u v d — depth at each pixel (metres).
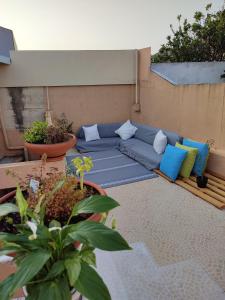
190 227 2.38
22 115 5.27
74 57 5.28
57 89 5.37
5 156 5.11
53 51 5.13
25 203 0.86
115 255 1.97
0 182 1.49
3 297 0.65
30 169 1.51
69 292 0.70
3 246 0.77
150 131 4.84
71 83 5.39
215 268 1.83
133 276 1.75
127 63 5.57
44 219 0.99
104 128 5.73
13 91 5.12
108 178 3.66
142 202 2.91
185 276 1.75
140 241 2.17
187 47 6.07
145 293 1.61
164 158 3.67
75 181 1.19
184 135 4.21
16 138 5.31
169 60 6.41
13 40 5.51
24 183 1.21
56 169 1.34
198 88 3.77
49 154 1.56
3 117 5.15
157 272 1.79
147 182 3.50
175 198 3.00
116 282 1.59
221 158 3.35
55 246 0.78
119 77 5.62
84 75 5.42
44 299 0.66
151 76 5.04
